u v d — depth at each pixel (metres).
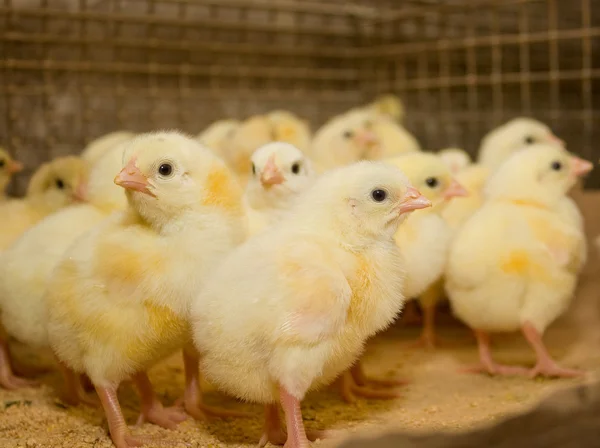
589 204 0.62
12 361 0.50
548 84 0.99
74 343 0.38
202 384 0.47
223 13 0.83
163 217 0.38
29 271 0.42
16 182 0.72
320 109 0.91
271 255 0.35
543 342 0.55
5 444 0.39
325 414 0.42
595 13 0.97
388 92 0.92
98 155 0.56
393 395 0.45
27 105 0.73
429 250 0.47
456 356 0.53
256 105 0.87
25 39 0.69
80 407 0.44
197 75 0.83
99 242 0.38
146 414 0.41
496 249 0.47
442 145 0.94
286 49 0.84
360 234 0.37
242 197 0.42
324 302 0.34
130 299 0.37
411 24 0.92
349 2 0.89
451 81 0.87
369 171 0.37
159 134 0.40
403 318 0.62
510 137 0.65
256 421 0.42
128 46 0.77
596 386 0.35
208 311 0.35
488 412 0.41
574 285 0.49
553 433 0.33
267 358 0.35
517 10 0.94
